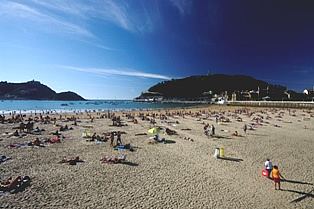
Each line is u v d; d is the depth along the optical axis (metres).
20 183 9.63
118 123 33.25
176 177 11.21
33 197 8.51
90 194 8.96
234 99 120.25
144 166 12.89
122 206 7.98
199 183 10.48
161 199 8.64
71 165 12.76
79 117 45.47
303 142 20.97
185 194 9.19
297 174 12.05
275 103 82.56
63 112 63.25
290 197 9.24
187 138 21.73
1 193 8.70
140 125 32.94
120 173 11.60
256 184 10.62
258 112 61.16
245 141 21.14
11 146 17.12
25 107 93.19
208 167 13.04
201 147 18.31
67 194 8.90
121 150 16.70
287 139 22.44
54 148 16.98
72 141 19.84
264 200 8.90
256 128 30.36
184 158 14.84
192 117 47.00
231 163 13.95
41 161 13.43
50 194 8.85
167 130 25.28
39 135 22.70
